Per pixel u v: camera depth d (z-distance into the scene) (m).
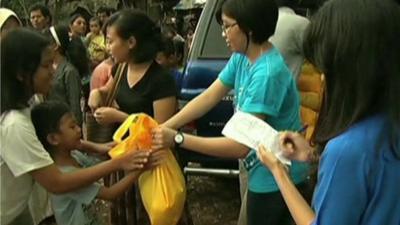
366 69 1.32
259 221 2.52
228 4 2.35
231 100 3.94
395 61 1.32
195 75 4.21
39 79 2.11
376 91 1.34
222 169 4.25
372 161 1.32
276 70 2.30
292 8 4.04
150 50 2.89
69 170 2.36
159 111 2.89
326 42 1.37
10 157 2.05
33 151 2.07
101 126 3.17
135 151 2.40
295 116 2.44
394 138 1.33
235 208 4.88
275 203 2.45
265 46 2.39
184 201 2.69
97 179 2.31
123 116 2.91
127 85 2.95
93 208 2.59
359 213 1.34
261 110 2.27
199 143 2.39
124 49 2.85
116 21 2.85
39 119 2.35
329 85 1.41
